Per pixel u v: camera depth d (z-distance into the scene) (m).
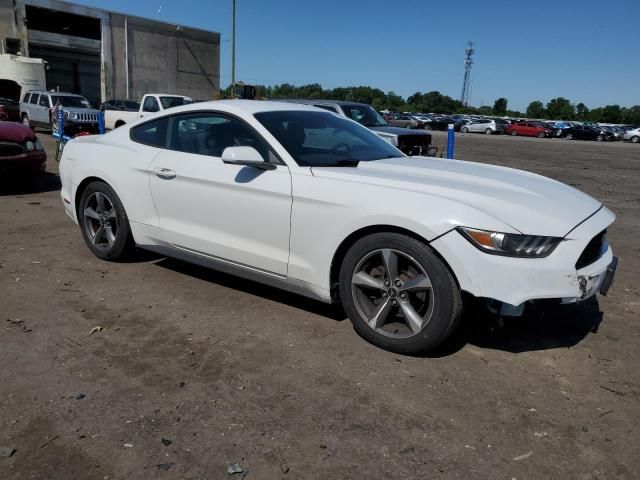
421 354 3.31
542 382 3.07
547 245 2.95
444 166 3.97
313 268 3.52
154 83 44.00
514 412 2.76
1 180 7.80
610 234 7.12
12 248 5.20
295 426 2.59
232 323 3.71
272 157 3.73
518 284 2.90
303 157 3.71
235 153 3.51
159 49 43.72
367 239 3.28
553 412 2.78
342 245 3.43
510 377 3.11
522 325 3.82
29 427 2.52
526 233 2.93
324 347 3.39
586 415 2.76
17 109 21.09
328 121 4.41
